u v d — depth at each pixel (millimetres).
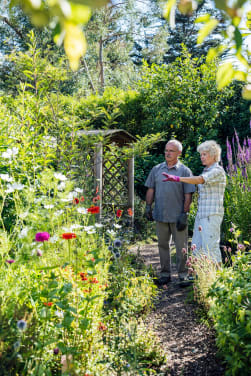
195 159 9867
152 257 5871
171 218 4465
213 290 2547
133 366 2078
